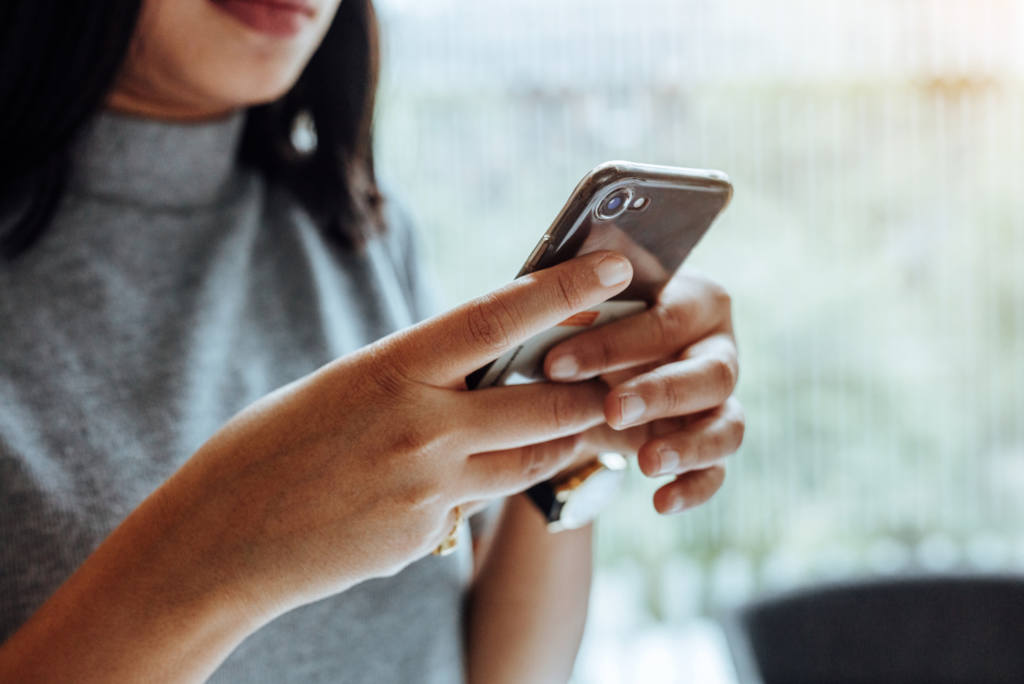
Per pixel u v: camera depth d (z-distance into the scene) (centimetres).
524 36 223
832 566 246
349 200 70
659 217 40
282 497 36
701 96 228
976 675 134
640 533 237
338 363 38
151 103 57
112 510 48
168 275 58
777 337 239
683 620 241
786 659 132
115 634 36
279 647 53
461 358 36
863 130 232
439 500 39
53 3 46
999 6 227
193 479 37
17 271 51
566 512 56
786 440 242
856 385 241
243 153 69
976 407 242
